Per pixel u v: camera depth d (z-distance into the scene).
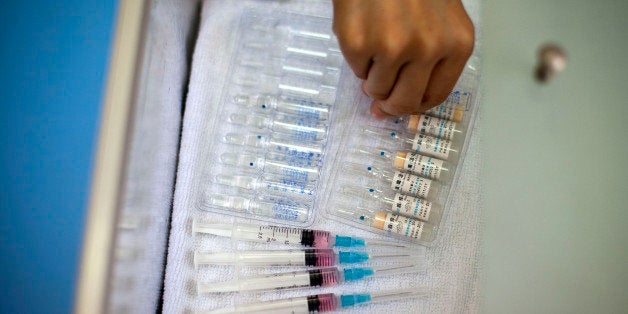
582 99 0.88
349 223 0.87
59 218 0.70
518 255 0.84
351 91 0.93
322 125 0.92
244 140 0.91
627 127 0.86
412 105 0.74
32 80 0.72
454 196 0.87
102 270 0.57
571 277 0.82
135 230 0.69
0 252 0.70
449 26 0.63
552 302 0.82
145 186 0.73
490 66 0.91
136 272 0.71
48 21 0.72
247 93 0.93
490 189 0.87
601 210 0.84
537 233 0.85
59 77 0.72
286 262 0.84
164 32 0.79
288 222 0.87
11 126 0.71
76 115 0.72
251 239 0.85
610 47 0.89
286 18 0.96
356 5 0.61
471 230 0.85
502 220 0.86
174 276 0.82
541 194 0.86
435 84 0.72
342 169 0.90
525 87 0.90
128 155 0.61
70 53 0.72
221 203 0.87
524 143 0.88
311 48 0.96
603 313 0.81
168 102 0.85
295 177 0.89
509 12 0.93
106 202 0.58
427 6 0.61
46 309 0.70
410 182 0.86
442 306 0.83
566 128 0.88
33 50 0.72
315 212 0.88
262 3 0.95
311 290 0.84
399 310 0.83
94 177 0.59
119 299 0.63
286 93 0.94
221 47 0.93
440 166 0.86
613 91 0.88
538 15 0.92
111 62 0.62
